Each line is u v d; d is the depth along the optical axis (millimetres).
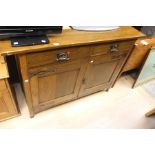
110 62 1437
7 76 1045
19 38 958
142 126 1649
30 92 1229
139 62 1818
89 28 1167
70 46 1044
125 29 1317
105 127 1570
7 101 1275
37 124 1488
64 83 1354
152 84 2135
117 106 1787
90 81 1533
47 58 1040
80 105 1720
